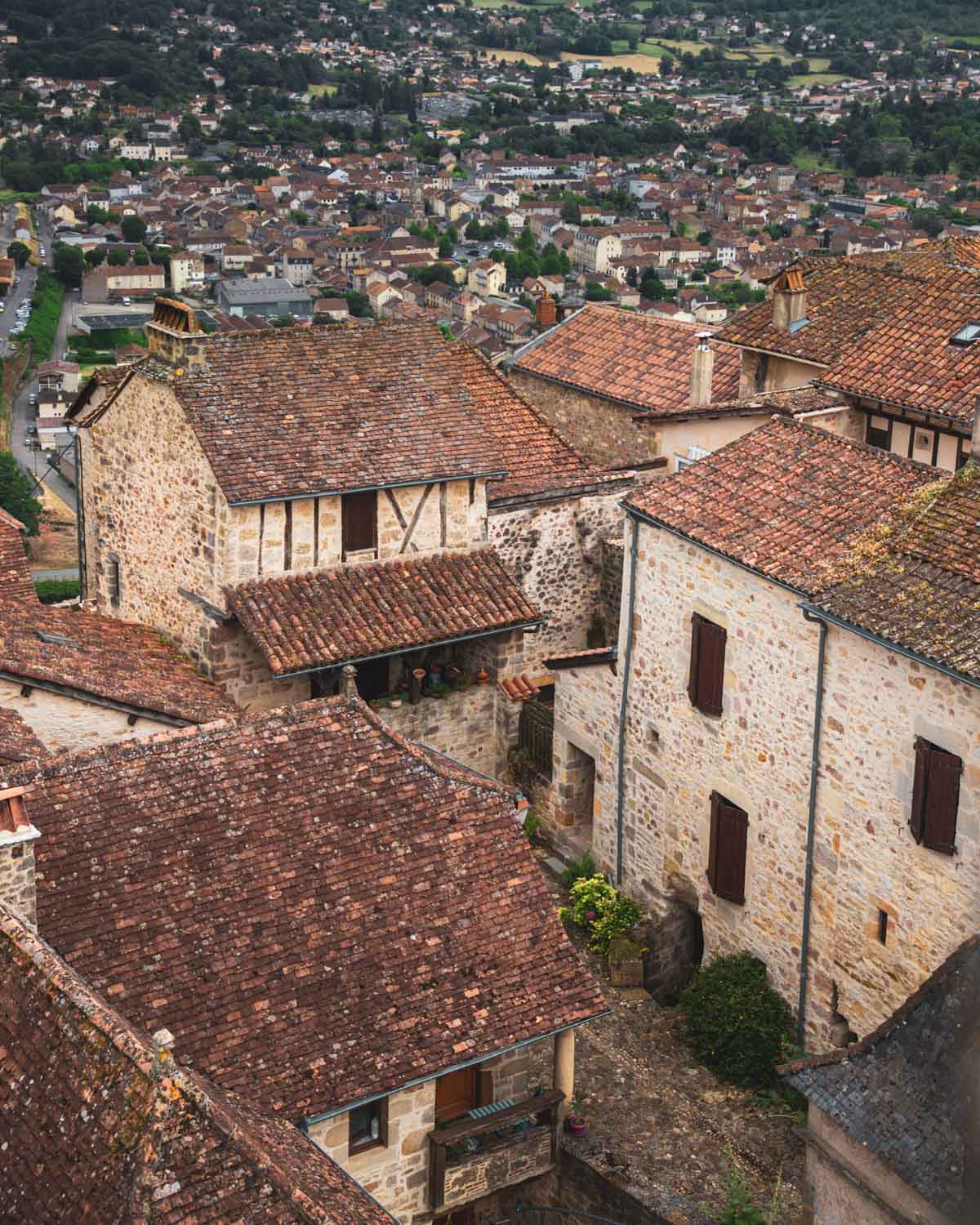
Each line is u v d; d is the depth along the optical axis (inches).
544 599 1291.8
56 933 728.3
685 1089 909.8
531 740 1206.3
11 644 1054.4
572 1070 833.5
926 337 1295.5
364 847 804.6
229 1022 725.3
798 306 1406.3
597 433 1595.7
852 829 859.4
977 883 781.9
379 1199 765.9
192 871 767.7
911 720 807.7
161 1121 570.6
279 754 825.5
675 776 1008.9
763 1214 792.9
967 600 803.4
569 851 1147.9
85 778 783.7
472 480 1205.7
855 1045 761.6
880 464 954.7
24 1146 595.8
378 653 1124.5
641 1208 804.6
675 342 1598.2
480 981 783.1
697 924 1043.9
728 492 986.1
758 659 917.2
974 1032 723.4
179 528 1171.3
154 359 1184.2
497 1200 872.9
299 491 1119.6
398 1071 736.3
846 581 854.5
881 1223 720.3
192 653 1178.0
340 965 761.0
